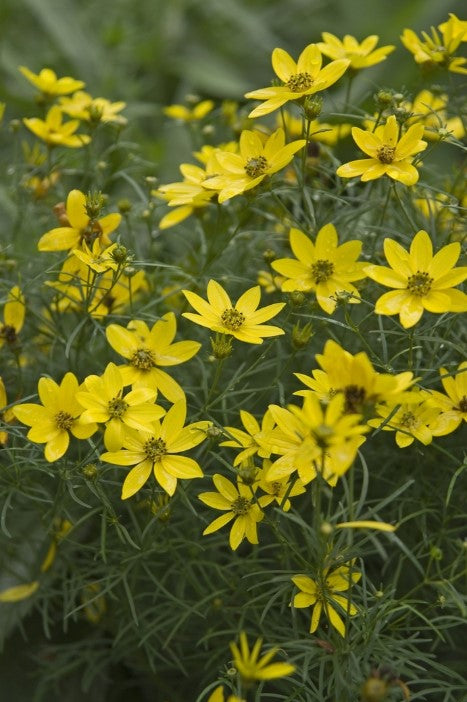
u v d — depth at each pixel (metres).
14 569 1.25
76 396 1.12
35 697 1.23
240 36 1.87
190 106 1.42
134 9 1.84
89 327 1.23
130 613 1.22
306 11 1.86
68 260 1.20
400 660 1.13
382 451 1.23
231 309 1.16
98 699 1.27
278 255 1.29
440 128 1.20
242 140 1.19
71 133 1.31
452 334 1.21
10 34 1.78
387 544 1.22
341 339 1.23
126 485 1.13
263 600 1.19
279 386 1.16
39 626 1.28
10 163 1.47
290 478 1.14
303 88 1.19
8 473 1.18
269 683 1.21
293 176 1.33
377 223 1.27
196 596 1.24
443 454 1.23
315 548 1.13
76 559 1.23
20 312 1.21
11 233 1.38
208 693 1.23
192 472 1.13
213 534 1.23
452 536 1.22
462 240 1.21
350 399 1.07
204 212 1.28
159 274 1.27
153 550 1.17
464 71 1.25
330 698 1.19
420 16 1.62
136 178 1.49
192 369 1.26
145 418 1.13
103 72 1.70
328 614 1.12
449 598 1.14
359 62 1.26
